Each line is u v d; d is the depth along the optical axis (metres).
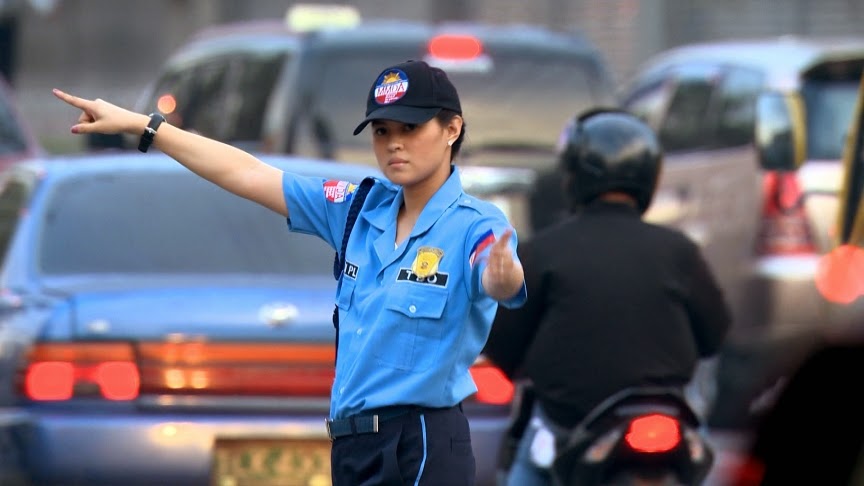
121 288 20.19
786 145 29.75
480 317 12.60
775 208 31.00
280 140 33.25
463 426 12.77
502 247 11.55
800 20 65.62
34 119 78.62
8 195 23.72
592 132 16.62
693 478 15.18
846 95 32.03
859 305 28.41
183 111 37.38
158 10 77.50
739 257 31.91
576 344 16.02
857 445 15.16
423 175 12.54
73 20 79.00
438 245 12.51
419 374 12.44
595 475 15.09
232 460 19.38
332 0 74.25
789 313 30.44
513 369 16.89
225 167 13.65
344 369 12.77
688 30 67.19
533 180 33.25
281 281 20.69
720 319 16.62
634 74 67.62
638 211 16.88
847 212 22.25
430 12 72.06
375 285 12.73
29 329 19.69
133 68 78.06
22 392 19.47
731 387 30.44
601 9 68.50
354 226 13.07
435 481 12.52
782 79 32.41
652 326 16.05
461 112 12.72
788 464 15.73
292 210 13.54
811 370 15.54
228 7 76.00
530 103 34.31
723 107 34.62
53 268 21.11
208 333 19.62
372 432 12.61
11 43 78.94
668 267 16.23
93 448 19.16
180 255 21.39
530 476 16.22
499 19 70.88
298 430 19.39
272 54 34.84
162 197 22.22
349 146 33.34
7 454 19.25
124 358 19.50
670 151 36.81
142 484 19.23
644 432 14.86
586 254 16.23
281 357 19.64
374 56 33.84
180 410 19.47
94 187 22.36
